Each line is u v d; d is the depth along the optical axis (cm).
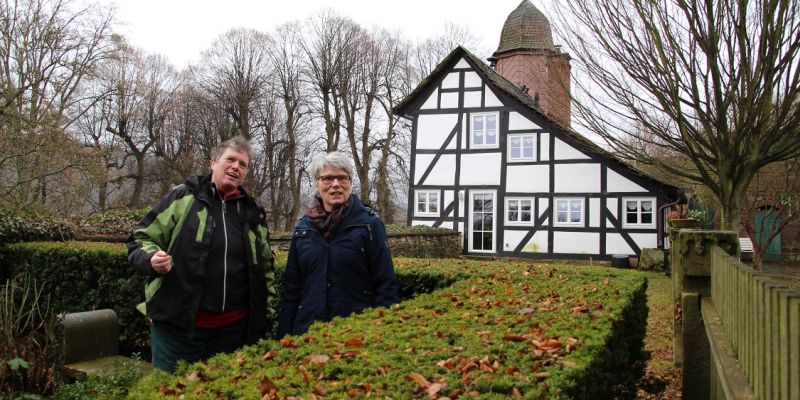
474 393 167
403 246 1584
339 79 3303
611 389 273
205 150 3516
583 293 349
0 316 473
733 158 793
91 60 1944
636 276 449
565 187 1900
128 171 3634
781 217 1431
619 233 1833
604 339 234
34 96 1622
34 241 817
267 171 3509
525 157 1952
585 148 1848
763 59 712
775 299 153
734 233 386
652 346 661
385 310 297
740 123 752
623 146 916
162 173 3575
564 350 216
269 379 182
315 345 227
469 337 235
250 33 3381
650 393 457
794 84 727
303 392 174
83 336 526
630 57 827
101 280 629
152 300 333
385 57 3438
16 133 1430
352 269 339
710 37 734
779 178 1364
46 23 1703
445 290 365
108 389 429
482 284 392
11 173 1498
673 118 805
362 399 167
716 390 328
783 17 704
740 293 222
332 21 3319
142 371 516
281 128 3562
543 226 1920
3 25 1639
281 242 1222
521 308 299
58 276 676
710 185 834
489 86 2002
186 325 327
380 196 3403
